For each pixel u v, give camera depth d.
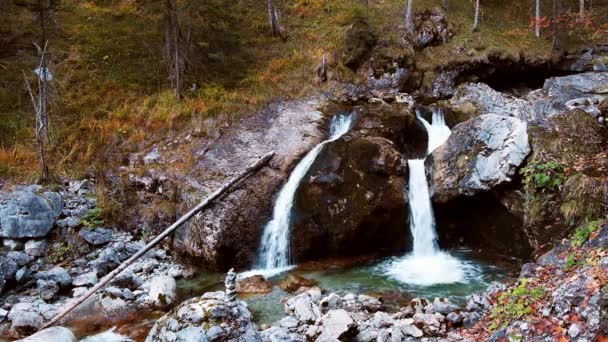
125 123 13.33
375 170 10.66
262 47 18.25
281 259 10.38
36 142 12.30
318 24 19.58
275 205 10.85
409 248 10.76
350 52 16.58
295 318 7.31
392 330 6.61
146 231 10.85
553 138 9.23
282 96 14.73
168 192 11.09
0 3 16.72
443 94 16.69
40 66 11.98
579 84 14.23
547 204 8.64
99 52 16.09
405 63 16.52
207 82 15.20
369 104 14.62
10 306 8.23
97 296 8.40
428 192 10.84
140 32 17.61
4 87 13.87
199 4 18.59
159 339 4.73
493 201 9.98
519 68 18.27
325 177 10.53
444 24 18.48
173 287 8.80
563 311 5.52
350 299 7.98
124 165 12.17
